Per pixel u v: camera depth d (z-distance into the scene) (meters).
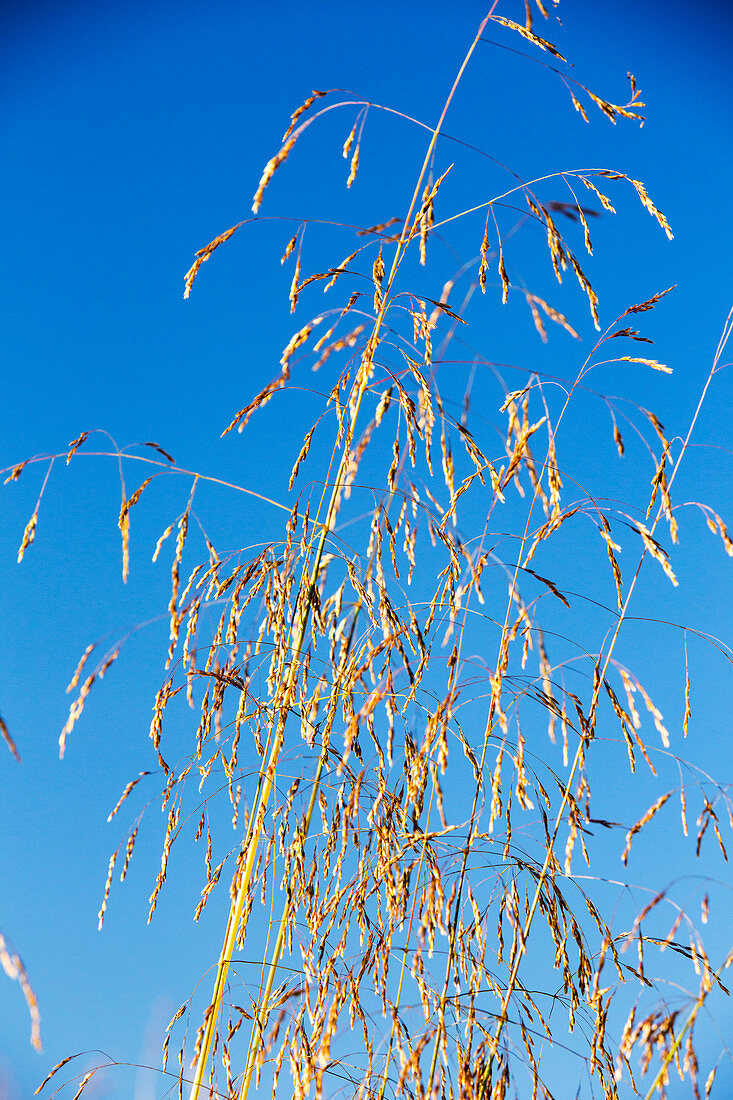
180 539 1.83
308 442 1.88
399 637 1.76
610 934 1.73
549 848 1.76
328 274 1.80
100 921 1.74
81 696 1.62
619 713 1.83
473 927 1.78
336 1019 1.56
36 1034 1.13
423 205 1.74
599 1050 1.65
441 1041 1.61
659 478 1.85
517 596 1.79
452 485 1.78
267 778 1.72
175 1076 1.72
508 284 1.76
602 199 1.81
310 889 1.79
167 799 1.85
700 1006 1.53
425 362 1.84
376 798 1.82
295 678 1.79
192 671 1.79
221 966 1.65
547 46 1.74
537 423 1.74
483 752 1.80
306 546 1.86
